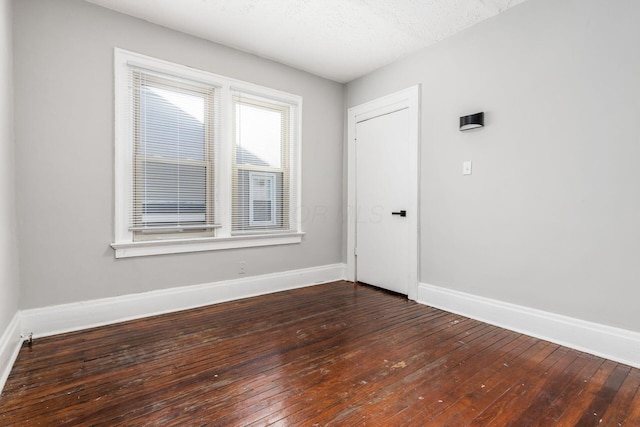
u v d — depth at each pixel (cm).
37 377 164
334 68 343
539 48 219
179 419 132
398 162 323
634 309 183
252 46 296
